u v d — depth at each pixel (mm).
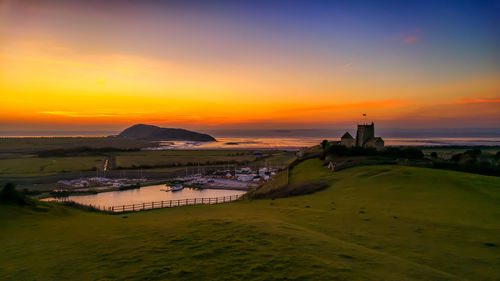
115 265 17875
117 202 101938
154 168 189250
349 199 42781
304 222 31672
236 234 24328
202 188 131375
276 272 16609
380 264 18766
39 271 17266
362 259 19531
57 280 15953
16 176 145000
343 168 69188
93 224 31328
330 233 27281
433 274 17625
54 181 139750
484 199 37969
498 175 60875
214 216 36844
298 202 44781
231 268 17125
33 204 37500
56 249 21453
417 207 35719
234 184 137750
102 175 159375
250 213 38625
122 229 28000
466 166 66062
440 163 68562
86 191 119562
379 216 32625
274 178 83875
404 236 25938
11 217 31578
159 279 15758
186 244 21672
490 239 24656
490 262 20250
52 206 39969
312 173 72562
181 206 50719
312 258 18969
